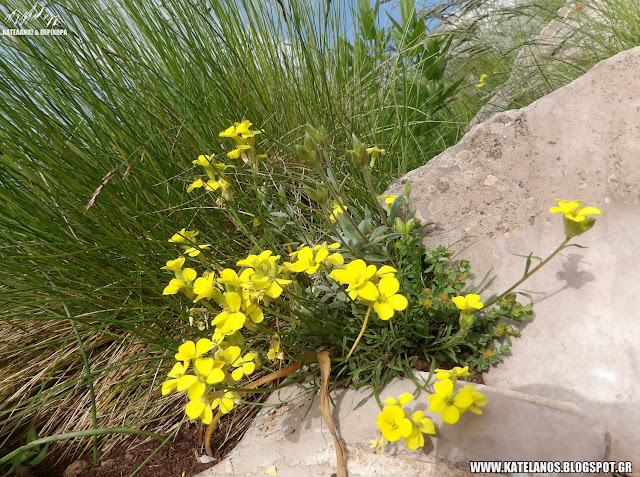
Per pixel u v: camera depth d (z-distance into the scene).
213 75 0.39
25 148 0.28
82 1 0.34
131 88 0.35
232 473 0.24
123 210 0.31
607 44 0.56
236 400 0.21
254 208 0.32
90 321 0.27
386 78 0.51
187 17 0.37
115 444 0.28
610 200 0.28
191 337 0.29
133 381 0.30
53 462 0.28
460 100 0.75
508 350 0.25
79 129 0.32
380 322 0.25
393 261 0.29
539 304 0.25
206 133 0.37
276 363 0.29
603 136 0.30
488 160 0.33
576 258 0.26
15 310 0.31
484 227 0.30
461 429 0.20
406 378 0.24
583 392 0.22
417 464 0.20
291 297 0.24
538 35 0.71
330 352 0.27
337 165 0.40
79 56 0.32
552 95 0.33
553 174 0.30
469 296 0.22
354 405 0.24
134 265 0.31
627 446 0.20
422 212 0.32
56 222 0.30
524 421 0.20
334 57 0.47
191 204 0.34
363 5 0.50
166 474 0.26
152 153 0.33
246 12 0.41
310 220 0.38
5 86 0.28
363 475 0.21
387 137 0.48
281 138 0.41
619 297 0.24
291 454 0.23
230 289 0.20
